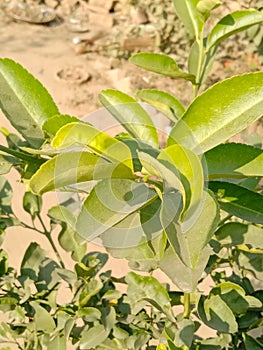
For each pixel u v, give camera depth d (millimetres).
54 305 391
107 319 370
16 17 1628
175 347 310
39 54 1525
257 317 383
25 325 388
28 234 1027
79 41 1570
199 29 369
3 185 418
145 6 1610
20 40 1569
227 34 360
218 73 1437
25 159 296
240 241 328
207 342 379
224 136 266
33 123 313
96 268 401
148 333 378
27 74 318
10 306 390
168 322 356
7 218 409
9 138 371
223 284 348
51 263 410
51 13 1651
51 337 381
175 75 371
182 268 266
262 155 273
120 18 1655
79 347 390
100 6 1669
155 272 941
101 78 1462
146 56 375
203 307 344
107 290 394
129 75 1462
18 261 989
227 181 314
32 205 410
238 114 267
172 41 1539
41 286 403
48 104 317
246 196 284
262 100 265
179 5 375
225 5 1558
